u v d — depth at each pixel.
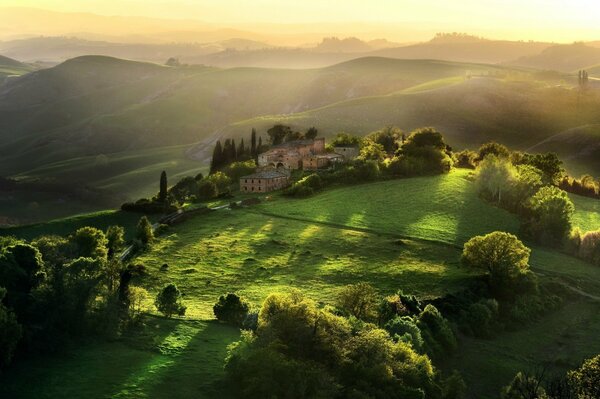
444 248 125.75
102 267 83.50
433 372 72.94
